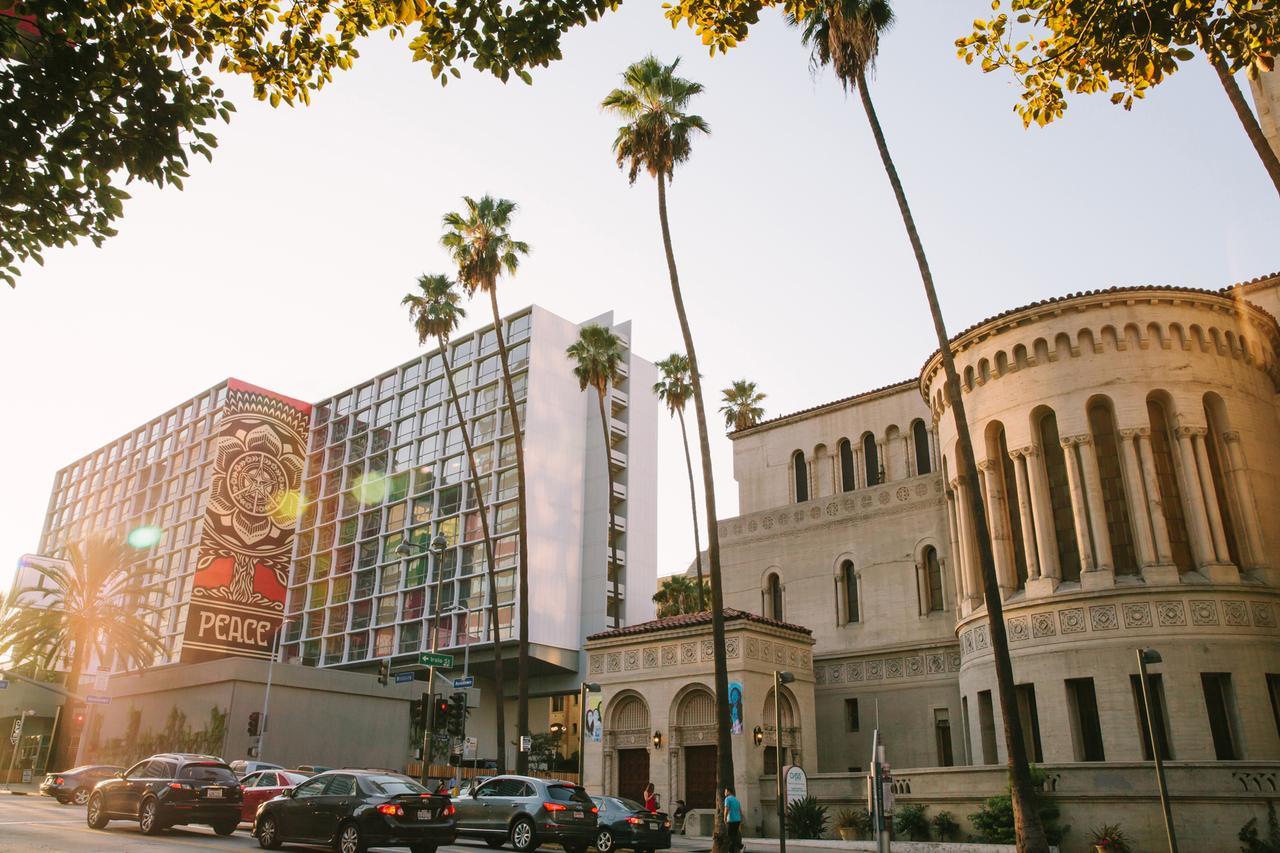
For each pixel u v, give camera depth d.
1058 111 11.12
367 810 17.34
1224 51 10.20
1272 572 27.16
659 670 35.31
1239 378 29.33
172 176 10.21
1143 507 27.55
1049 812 24.33
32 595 56.59
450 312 48.56
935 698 35.91
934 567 37.97
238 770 33.56
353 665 80.31
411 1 9.75
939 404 34.84
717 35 10.55
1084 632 27.22
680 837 31.09
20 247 10.22
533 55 9.84
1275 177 14.34
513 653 68.12
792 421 47.66
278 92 10.85
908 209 25.72
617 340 51.44
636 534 78.19
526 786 23.91
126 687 54.03
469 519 76.75
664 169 31.16
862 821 28.88
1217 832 22.42
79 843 18.59
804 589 41.47
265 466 95.19
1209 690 25.97
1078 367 29.45
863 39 26.12
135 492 109.94
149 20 9.79
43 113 9.42
